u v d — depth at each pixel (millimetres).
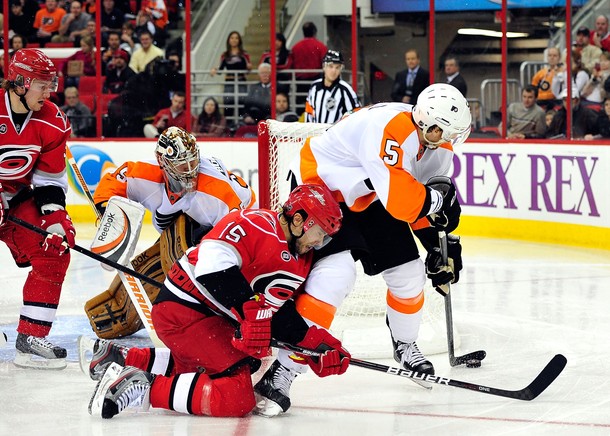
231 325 11844
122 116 33781
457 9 31531
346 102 26172
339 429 11531
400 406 12562
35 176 14414
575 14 29062
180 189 14391
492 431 11531
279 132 16844
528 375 14172
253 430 11422
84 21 33844
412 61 32094
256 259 11359
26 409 12312
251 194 15227
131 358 12234
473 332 16953
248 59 33656
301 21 33969
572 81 29141
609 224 26281
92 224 32094
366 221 12930
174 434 11234
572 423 11867
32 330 14352
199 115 33844
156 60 33688
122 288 15672
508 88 30672
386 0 32625
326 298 11688
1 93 13844
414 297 13281
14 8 34312
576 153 27094
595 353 15508
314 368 11641
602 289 20984
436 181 12836
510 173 28812
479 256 25672
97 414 11961
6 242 14727
